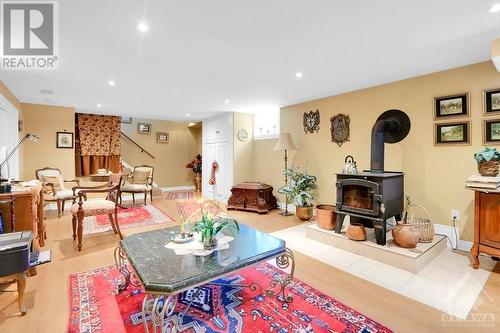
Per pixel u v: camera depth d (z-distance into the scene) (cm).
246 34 212
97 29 201
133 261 173
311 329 167
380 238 276
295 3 169
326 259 275
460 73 290
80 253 290
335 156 417
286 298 198
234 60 268
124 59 262
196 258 177
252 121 586
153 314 145
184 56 256
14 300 198
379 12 180
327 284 224
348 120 396
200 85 359
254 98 437
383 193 274
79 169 582
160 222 422
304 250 300
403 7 174
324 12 180
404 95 334
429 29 205
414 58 265
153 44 228
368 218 285
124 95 416
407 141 333
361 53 252
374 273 244
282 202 516
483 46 238
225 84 354
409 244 263
